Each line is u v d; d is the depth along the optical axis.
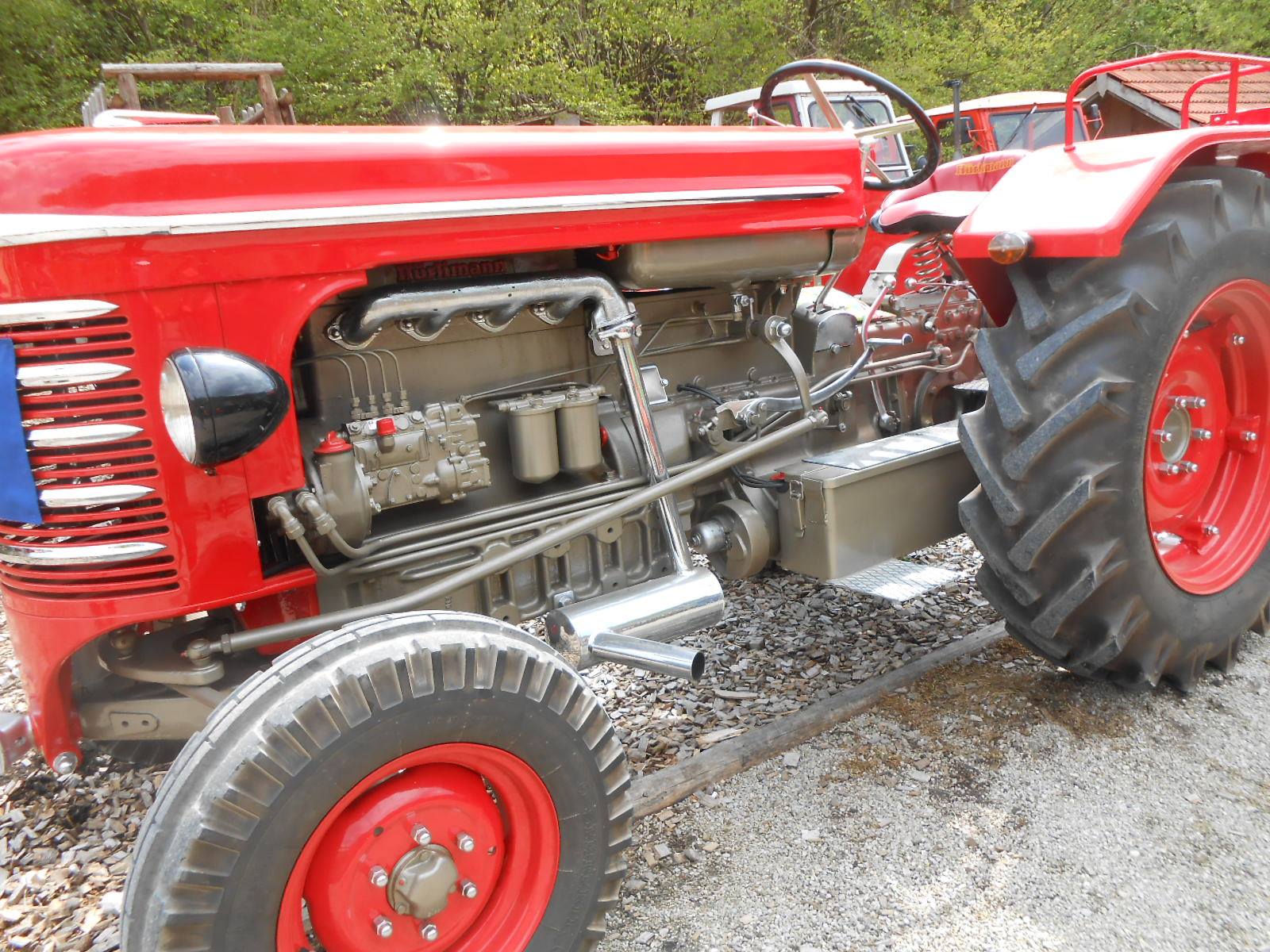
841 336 2.60
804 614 3.18
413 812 1.43
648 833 2.05
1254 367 2.59
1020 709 2.44
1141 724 2.35
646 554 2.25
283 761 1.27
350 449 1.69
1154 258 2.10
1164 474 2.45
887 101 6.96
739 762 2.24
